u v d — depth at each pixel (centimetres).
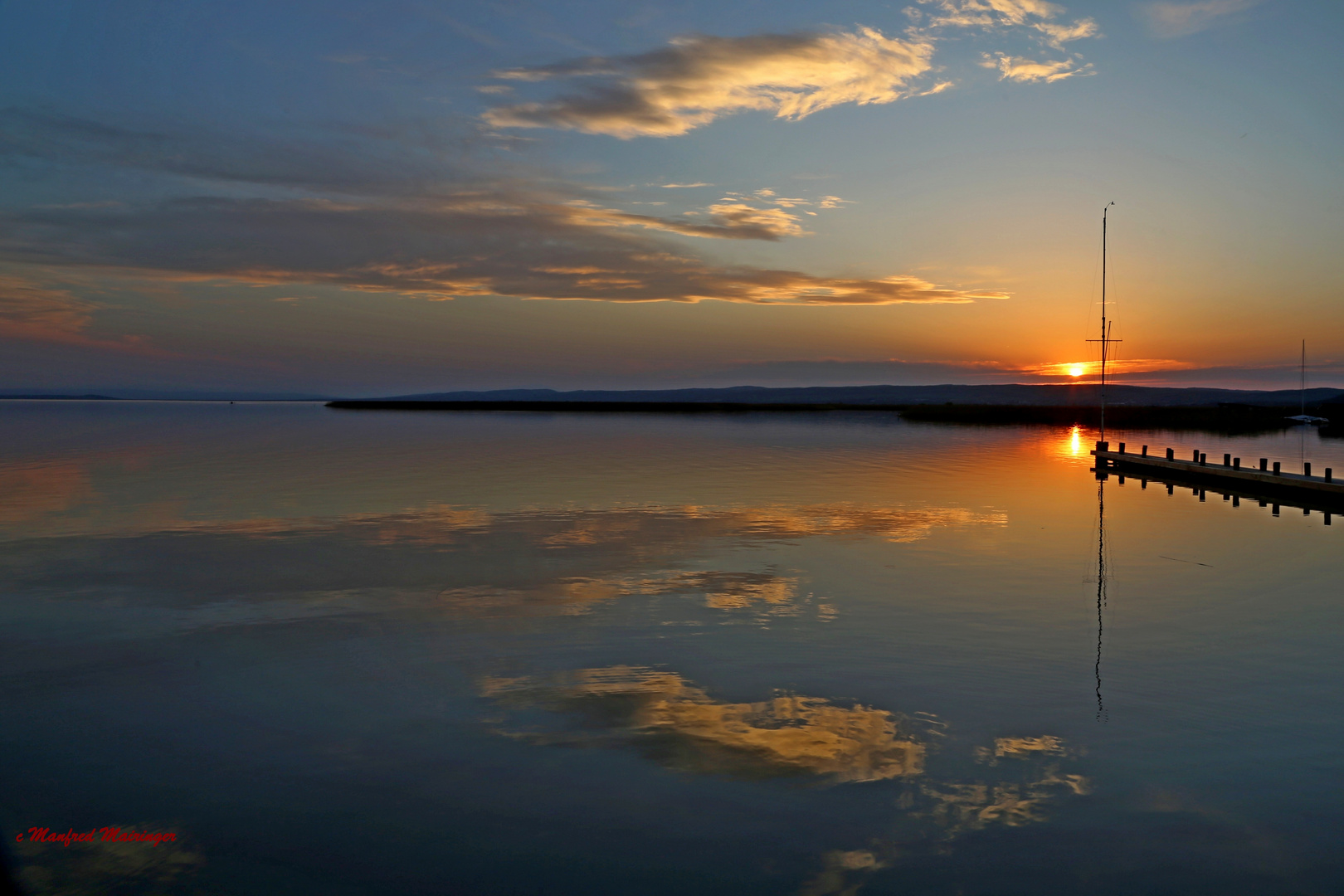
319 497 3325
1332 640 1428
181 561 2095
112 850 788
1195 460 4478
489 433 8406
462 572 1962
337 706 1136
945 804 866
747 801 873
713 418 12775
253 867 763
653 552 2214
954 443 6944
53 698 1172
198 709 1130
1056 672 1264
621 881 740
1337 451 6238
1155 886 729
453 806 866
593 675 1254
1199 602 1681
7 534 2481
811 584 1844
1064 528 2620
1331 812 847
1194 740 1016
